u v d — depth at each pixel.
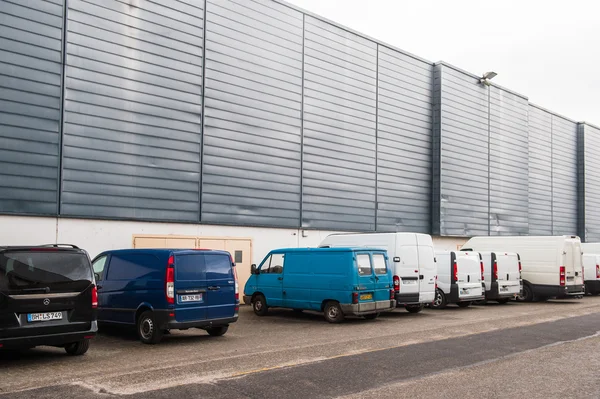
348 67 21.81
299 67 19.98
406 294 14.96
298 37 20.05
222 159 17.45
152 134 15.80
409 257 15.21
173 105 16.33
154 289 10.12
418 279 15.27
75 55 14.40
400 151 23.75
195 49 16.97
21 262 8.13
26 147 13.41
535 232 32.25
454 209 25.62
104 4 15.05
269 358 8.51
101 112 14.79
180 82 16.53
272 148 18.91
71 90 14.27
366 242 15.80
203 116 17.02
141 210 15.44
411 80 24.53
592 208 37.25
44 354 8.95
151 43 15.97
